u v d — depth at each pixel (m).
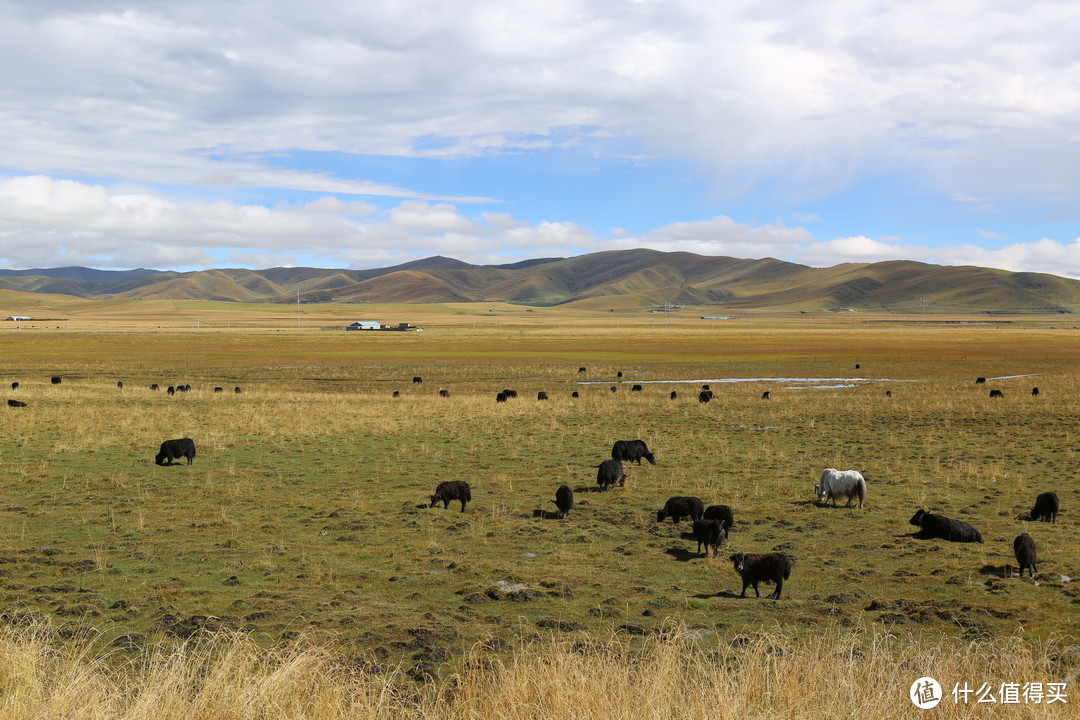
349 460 29.08
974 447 32.41
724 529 18.03
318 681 8.25
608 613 12.55
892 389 62.50
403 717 7.55
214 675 8.13
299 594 13.21
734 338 163.88
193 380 70.38
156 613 12.06
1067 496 22.64
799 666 8.45
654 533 18.52
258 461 28.53
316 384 67.25
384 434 36.03
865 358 101.25
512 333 193.25
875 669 8.56
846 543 17.66
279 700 7.52
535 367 87.19
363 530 18.44
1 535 17.34
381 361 95.62
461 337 164.62
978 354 108.94
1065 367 85.62
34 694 7.39
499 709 7.46
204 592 13.30
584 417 43.72
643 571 15.36
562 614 12.56
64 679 7.73
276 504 21.25
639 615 12.50
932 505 21.59
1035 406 47.66
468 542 17.47
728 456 30.47
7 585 13.46
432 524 19.08
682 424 40.78
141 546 16.47
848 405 49.56
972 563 15.76
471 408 47.12
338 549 16.59
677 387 66.50
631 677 8.41
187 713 7.31
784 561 13.55
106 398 51.34
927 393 58.38
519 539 17.83
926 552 16.73
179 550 16.19
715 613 12.62
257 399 51.62
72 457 28.75
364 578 14.46
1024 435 35.72
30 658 8.37
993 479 25.25
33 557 15.34
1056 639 11.10
